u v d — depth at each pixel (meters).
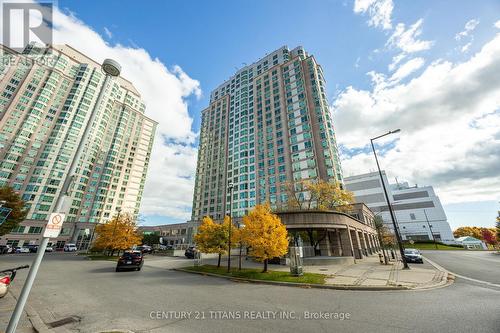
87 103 81.69
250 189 74.00
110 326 6.02
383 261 22.19
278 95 79.25
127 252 19.12
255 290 10.85
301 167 64.12
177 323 6.27
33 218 62.78
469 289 10.30
